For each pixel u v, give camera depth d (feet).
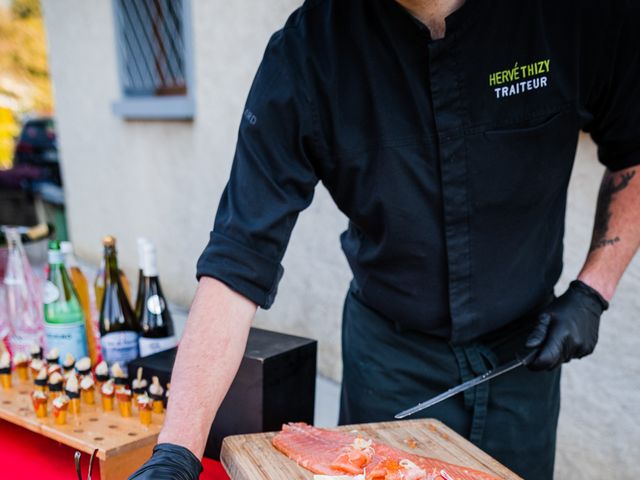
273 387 4.25
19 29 54.44
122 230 17.16
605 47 3.81
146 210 15.80
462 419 4.39
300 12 3.91
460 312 4.09
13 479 4.10
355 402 4.78
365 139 3.80
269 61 3.76
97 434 4.06
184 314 14.29
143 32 15.08
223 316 3.35
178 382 3.20
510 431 4.46
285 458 3.59
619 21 3.73
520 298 4.19
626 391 7.14
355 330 4.77
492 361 4.27
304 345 4.46
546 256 4.30
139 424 4.23
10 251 6.25
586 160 7.08
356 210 4.05
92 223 18.72
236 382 4.24
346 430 3.99
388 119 3.74
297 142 3.73
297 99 3.64
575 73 3.80
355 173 3.88
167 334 5.39
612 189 4.47
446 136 3.72
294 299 11.33
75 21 17.33
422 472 3.27
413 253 4.02
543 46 3.70
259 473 3.41
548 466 4.79
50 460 4.35
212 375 3.23
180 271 14.82
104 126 16.98
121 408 4.35
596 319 4.30
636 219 4.36
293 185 3.73
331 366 10.86
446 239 3.93
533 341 4.03
